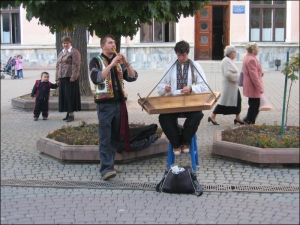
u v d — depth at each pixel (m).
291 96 15.48
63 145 7.79
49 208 5.92
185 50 7.05
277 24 25.64
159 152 7.96
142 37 26.28
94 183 6.78
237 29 25.45
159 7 7.11
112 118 6.82
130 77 6.87
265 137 7.77
